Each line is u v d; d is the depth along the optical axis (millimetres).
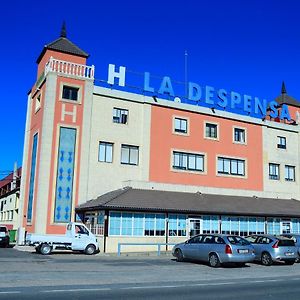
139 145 35219
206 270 18297
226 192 38312
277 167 42938
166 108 37156
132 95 35656
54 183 30969
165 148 36344
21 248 30875
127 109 35281
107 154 33812
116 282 13367
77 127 32531
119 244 26422
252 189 40281
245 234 34344
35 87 36219
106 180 33250
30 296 10312
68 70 33250
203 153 38188
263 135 42312
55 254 25781
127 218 29531
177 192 35375
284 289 12602
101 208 28406
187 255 21594
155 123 36344
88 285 12484
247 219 34719
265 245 21906
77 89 33281
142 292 11406
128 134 34844
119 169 33969
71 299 10047
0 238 32594
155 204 30609
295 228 37219
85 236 26609
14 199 48906
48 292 10984
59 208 30844
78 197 31641
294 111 47094
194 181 37156
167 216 31188
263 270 18984
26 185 35094
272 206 37438
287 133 44312
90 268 17672
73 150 32125
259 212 34656
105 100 34375
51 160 31156
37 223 29938
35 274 14992
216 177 38438
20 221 35000
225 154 39375
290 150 44062
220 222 33406
